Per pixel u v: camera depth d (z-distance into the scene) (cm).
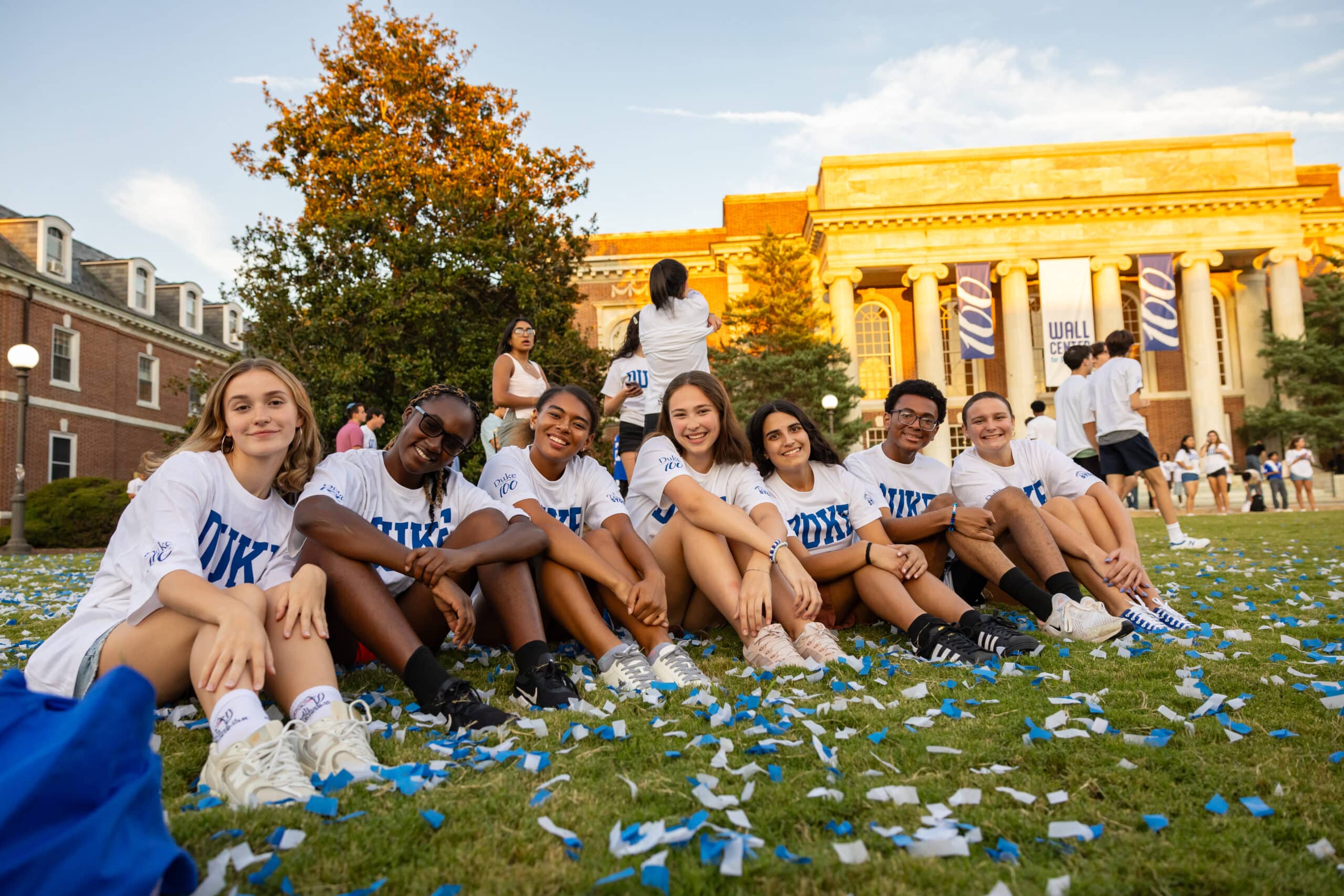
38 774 94
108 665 188
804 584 273
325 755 167
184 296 3038
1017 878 120
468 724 196
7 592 583
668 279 558
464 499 273
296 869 122
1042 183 2794
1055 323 2714
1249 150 2744
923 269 2767
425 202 1875
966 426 385
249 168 1981
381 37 2081
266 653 176
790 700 218
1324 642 301
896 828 134
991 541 320
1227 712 205
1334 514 1355
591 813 143
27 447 2303
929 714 206
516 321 613
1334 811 144
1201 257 2717
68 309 2467
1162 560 632
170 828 135
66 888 92
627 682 235
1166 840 133
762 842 130
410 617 262
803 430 331
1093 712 204
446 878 120
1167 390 2961
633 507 350
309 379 1706
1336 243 3092
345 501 240
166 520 197
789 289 2620
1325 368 2673
